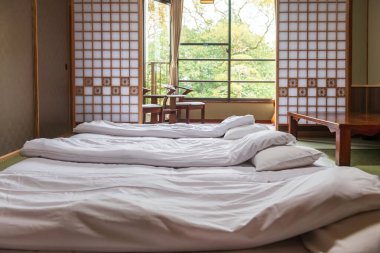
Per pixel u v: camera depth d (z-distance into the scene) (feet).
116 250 3.24
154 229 3.25
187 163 7.19
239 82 28.04
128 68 19.80
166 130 11.00
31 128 15.38
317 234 3.34
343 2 19.26
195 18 27.68
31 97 15.35
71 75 19.94
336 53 19.45
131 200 3.61
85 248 3.23
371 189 3.45
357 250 2.89
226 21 27.73
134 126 11.64
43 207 3.56
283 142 7.29
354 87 19.53
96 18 19.69
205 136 10.99
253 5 27.81
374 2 20.16
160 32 26.53
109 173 6.34
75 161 7.48
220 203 4.13
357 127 11.09
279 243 3.50
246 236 3.29
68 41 19.76
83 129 11.16
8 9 13.20
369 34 20.29
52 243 3.21
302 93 19.65
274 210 3.44
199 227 3.29
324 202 3.35
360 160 12.75
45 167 6.86
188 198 4.34
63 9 19.01
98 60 19.83
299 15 19.39
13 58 13.67
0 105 12.67
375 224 3.10
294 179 4.50
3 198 4.18
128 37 19.69
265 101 27.48
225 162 7.20
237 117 11.40
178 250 3.27
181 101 25.35
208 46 27.84
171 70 26.78
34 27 15.40
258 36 27.99
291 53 19.56
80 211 3.35
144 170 6.72
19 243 3.21
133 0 19.56
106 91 19.92
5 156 12.98
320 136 19.47
